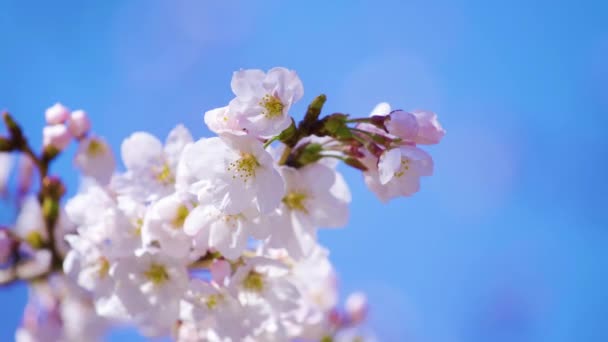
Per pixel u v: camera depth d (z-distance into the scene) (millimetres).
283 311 617
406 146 586
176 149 633
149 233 600
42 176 671
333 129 583
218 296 613
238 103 582
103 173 663
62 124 670
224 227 596
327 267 627
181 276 611
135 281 613
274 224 603
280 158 604
